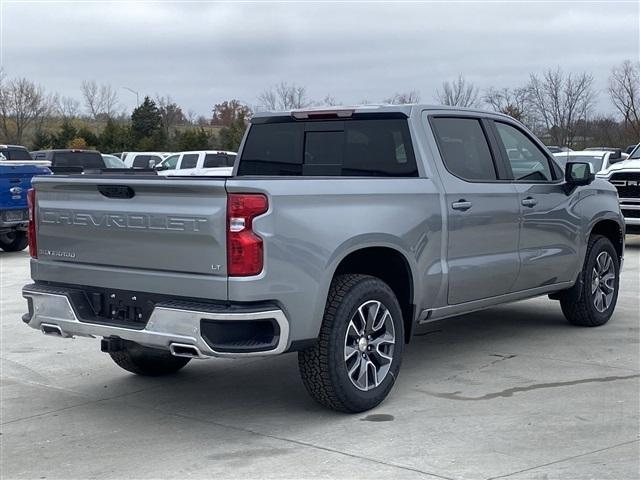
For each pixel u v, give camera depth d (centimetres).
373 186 594
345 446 527
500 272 703
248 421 587
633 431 543
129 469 502
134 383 696
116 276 566
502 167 723
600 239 842
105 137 4766
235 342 518
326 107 712
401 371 701
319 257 546
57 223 600
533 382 661
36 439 562
